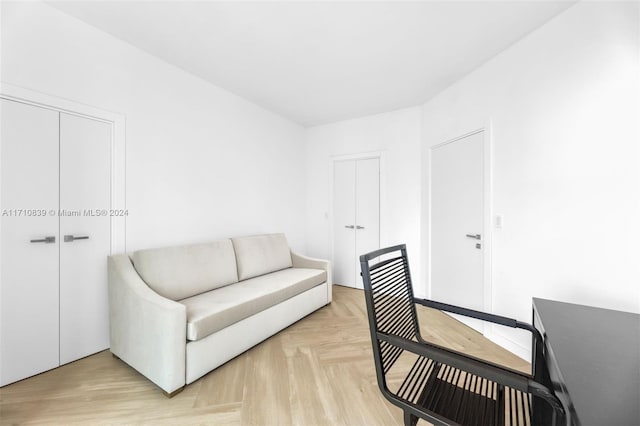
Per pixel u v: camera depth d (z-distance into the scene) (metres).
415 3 1.71
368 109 3.56
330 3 1.71
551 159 1.82
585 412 0.52
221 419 1.41
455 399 0.97
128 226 2.20
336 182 4.11
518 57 2.06
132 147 2.22
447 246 2.88
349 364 1.93
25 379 1.73
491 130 2.30
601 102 1.56
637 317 1.01
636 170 1.42
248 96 3.17
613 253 1.51
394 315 1.13
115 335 1.93
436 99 3.08
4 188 1.65
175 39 2.12
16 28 1.66
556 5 1.70
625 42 1.46
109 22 1.93
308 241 4.35
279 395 1.60
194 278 2.27
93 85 1.99
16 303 1.70
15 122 1.68
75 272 1.94
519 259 2.05
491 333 2.30
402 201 3.53
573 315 1.04
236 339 1.98
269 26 1.94
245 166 3.28
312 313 2.94
